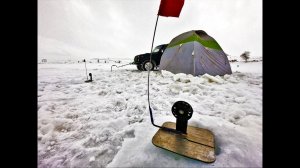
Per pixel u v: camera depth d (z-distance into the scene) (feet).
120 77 20.27
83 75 24.08
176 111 5.23
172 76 17.81
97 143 5.56
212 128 6.16
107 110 8.77
